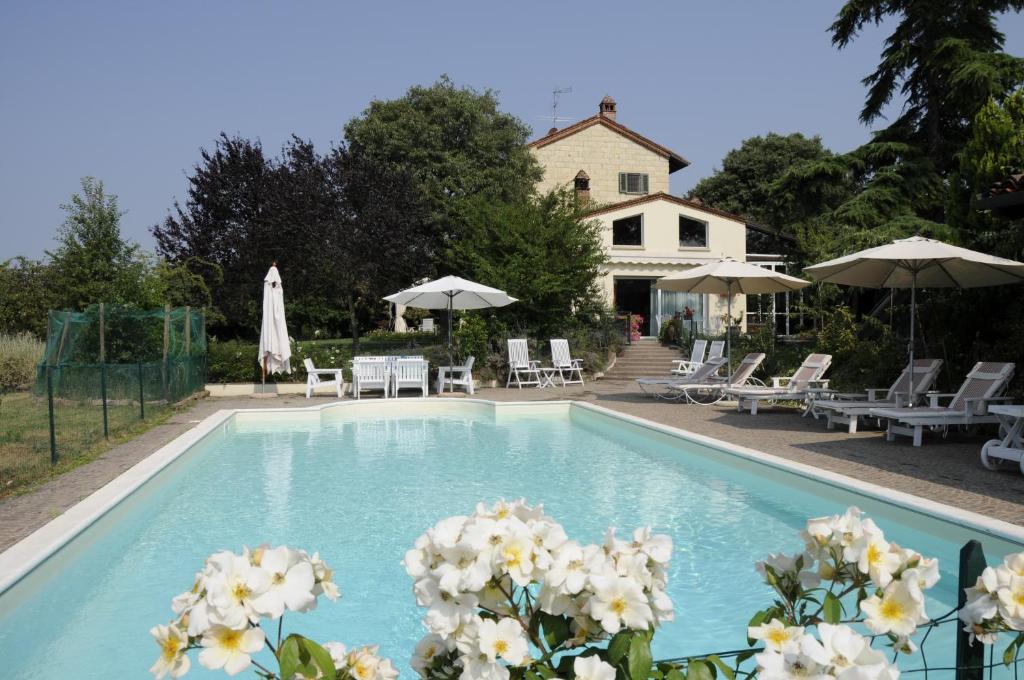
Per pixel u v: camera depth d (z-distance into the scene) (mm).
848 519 1705
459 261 25672
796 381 13039
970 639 1888
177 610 1462
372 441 11977
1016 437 7543
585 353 21625
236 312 25000
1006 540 5094
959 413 9125
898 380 10953
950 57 20484
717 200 45625
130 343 14742
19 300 19656
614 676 1445
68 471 7977
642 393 17484
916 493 6434
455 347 19656
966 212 13289
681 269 27359
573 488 8266
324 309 33375
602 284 27109
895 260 10539
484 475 9086
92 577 5512
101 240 18922
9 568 4598
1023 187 8859
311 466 9812
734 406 14312
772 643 1534
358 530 6648
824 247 21516
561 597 1570
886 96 23078
